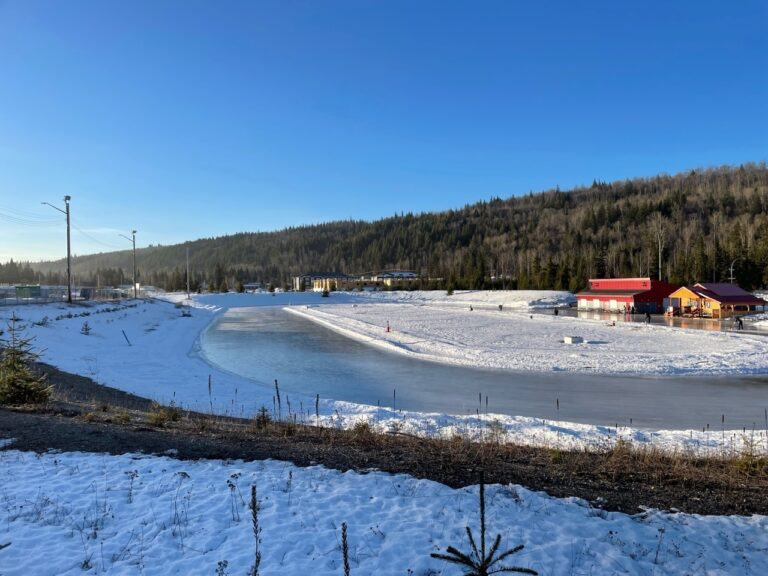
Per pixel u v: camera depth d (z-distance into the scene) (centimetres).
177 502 680
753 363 2703
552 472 884
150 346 3466
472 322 5562
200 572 502
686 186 19288
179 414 1335
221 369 2744
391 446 1027
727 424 1622
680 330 4316
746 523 662
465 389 2220
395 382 2384
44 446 923
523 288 11019
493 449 1051
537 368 2688
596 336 4103
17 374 1327
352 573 504
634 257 11181
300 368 2795
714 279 8738
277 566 516
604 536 604
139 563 518
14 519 617
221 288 13400
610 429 1414
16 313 3281
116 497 693
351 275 17412
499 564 524
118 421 1181
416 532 599
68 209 4703
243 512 651
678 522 662
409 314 6950
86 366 2361
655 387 2217
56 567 506
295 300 10888
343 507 672
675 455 1025
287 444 1013
